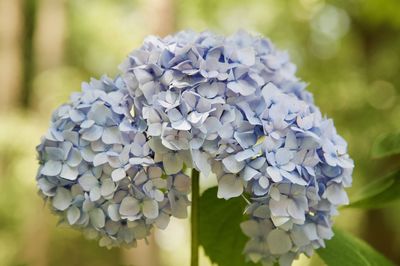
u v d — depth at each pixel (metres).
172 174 0.59
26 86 3.92
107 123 0.61
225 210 0.72
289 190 0.59
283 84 0.67
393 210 3.03
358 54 3.48
